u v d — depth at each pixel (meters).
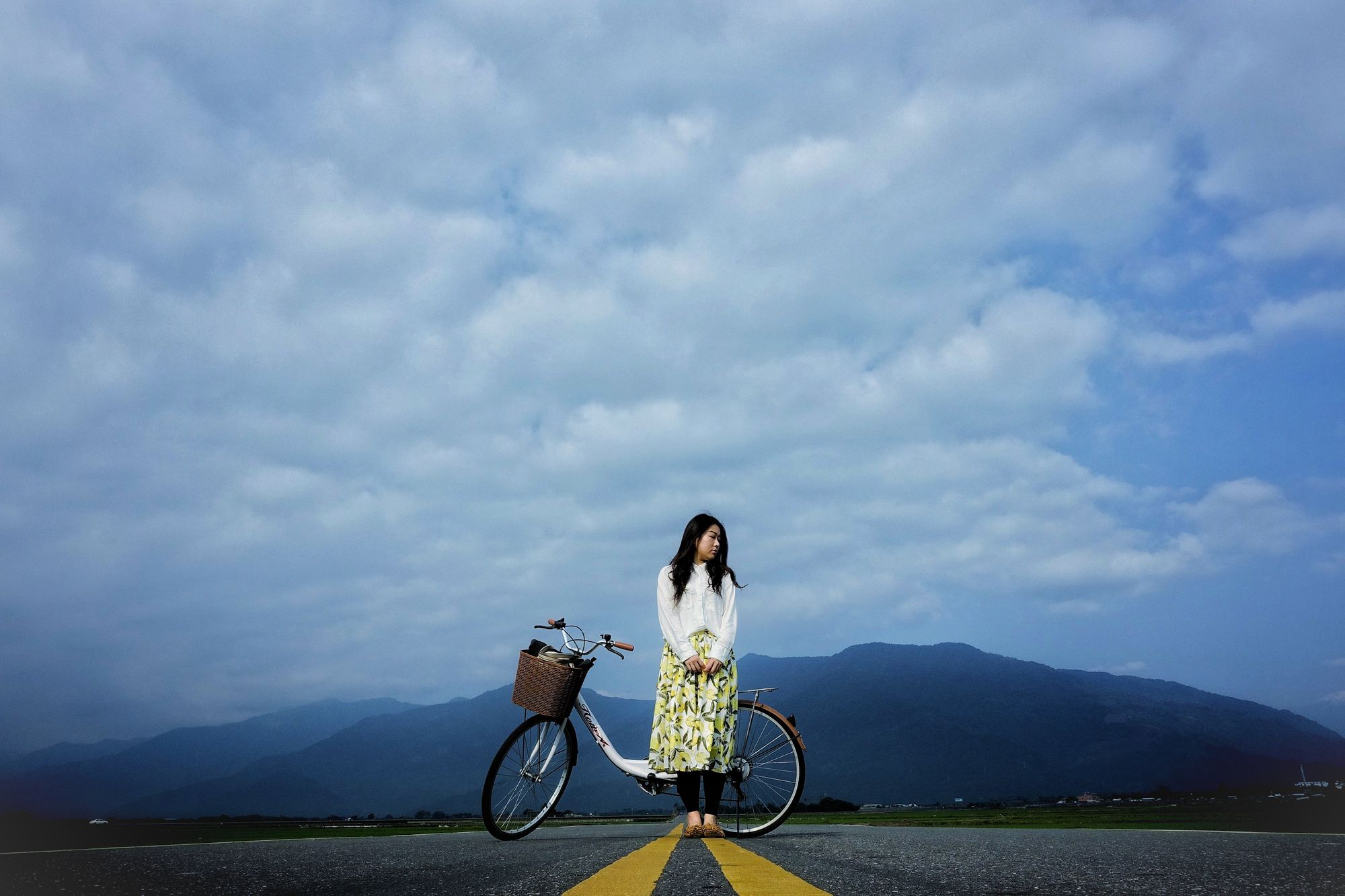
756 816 5.61
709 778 5.48
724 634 5.63
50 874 3.12
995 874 2.89
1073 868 3.03
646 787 5.66
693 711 5.53
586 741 6.34
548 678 5.76
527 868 3.32
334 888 2.77
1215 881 2.63
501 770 5.64
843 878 2.82
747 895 2.40
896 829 6.98
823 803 49.31
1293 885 2.53
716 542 5.77
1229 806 48.81
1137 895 2.33
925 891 2.46
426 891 2.67
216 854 4.04
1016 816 33.91
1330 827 7.20
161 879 3.01
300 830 18.42
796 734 5.68
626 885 2.67
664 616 5.70
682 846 4.52
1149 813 39.84
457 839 5.74
